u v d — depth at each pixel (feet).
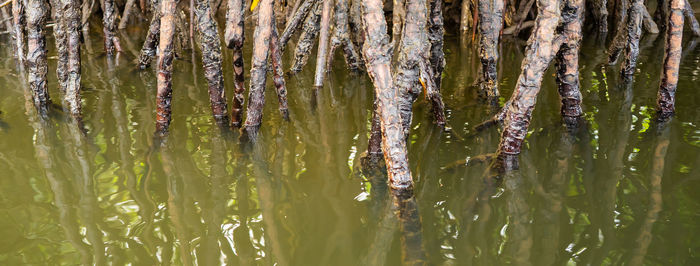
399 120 10.66
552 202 10.68
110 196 11.23
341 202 10.91
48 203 10.94
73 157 13.12
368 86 19.54
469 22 29.17
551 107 16.08
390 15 31.50
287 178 12.00
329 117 16.08
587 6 31.35
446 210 10.50
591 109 15.94
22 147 13.71
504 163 12.36
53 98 17.69
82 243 9.52
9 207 10.77
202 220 10.30
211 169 12.48
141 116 16.16
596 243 9.22
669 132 13.87
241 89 14.69
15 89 18.79
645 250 8.96
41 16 15.84
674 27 14.15
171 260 9.02
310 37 20.93
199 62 23.13
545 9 11.21
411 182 11.09
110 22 24.50
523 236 9.53
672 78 14.64
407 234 9.75
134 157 13.17
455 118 15.66
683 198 10.56
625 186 11.17
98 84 19.77
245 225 10.10
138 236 9.74
